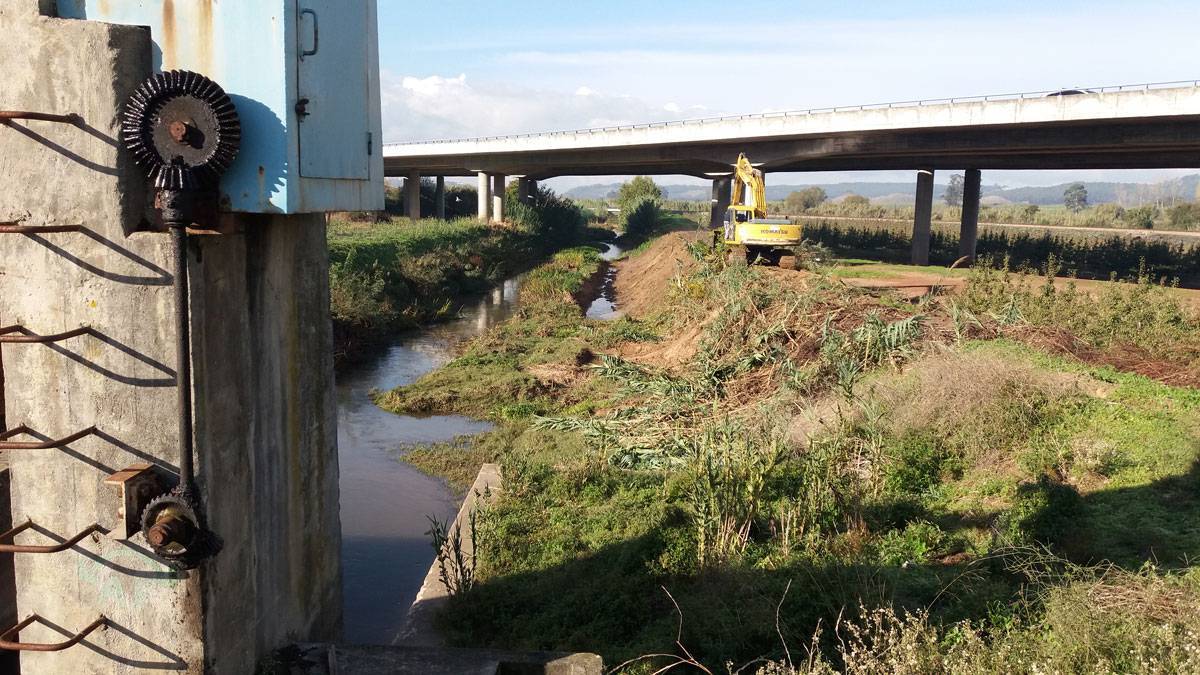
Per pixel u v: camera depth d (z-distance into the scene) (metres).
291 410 5.70
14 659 5.45
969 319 15.30
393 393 18.59
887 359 13.95
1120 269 37.78
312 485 6.13
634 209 82.94
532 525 10.01
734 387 15.02
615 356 20.06
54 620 4.49
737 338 16.88
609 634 7.32
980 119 29.38
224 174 4.46
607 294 40.78
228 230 4.58
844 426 10.60
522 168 55.53
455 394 18.42
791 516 8.58
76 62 4.14
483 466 12.91
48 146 4.20
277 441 5.45
